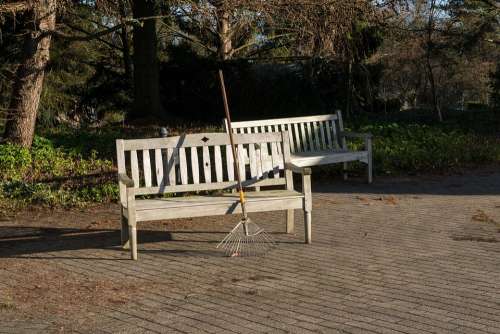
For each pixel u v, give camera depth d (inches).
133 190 267.1
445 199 398.0
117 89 991.0
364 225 328.2
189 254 278.4
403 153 530.0
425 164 520.1
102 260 271.3
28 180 430.0
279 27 555.2
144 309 210.4
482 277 238.2
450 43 795.4
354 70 813.9
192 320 199.0
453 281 233.8
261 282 236.7
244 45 955.3
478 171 512.1
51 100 945.5
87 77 1051.3
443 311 203.0
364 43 770.2
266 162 312.2
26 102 497.7
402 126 666.8
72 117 1022.4
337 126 475.5
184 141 299.3
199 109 853.2
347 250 279.6
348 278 239.3
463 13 762.8
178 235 314.5
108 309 211.2
